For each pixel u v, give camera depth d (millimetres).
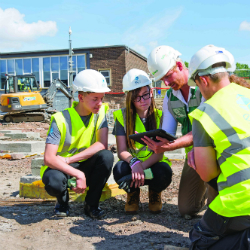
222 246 1946
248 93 1948
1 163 7250
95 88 3133
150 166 3348
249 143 1772
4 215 3348
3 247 2566
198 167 1986
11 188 4809
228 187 1849
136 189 3439
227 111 1848
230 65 2086
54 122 3215
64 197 3299
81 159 3260
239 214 1779
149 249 2545
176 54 3059
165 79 3070
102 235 2846
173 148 2752
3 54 25750
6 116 19969
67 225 3090
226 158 1845
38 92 19906
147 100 3295
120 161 3420
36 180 4098
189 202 3260
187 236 2818
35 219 3252
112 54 24000
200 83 2111
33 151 8508
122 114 3451
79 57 24703
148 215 3441
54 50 24875
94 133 3438
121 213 3512
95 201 3324
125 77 3334
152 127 3445
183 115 3230
